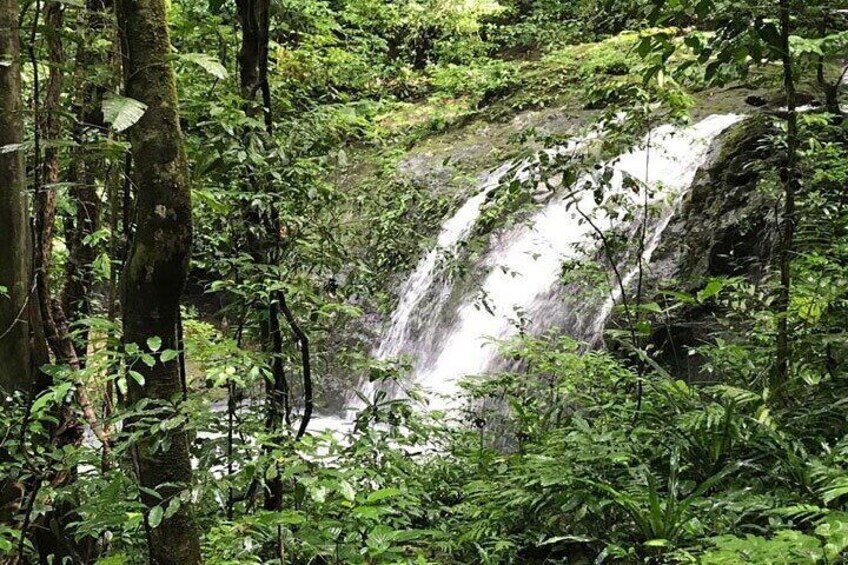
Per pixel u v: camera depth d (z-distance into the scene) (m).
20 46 2.63
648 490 2.91
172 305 1.99
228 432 2.47
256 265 2.75
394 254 3.94
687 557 2.32
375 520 2.41
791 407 3.38
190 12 3.73
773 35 3.23
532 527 3.10
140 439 2.03
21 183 2.66
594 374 4.42
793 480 2.89
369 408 2.66
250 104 2.90
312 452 2.21
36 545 2.67
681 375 5.44
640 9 3.62
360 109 3.88
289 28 4.36
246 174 2.86
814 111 5.55
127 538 2.62
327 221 3.27
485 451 4.17
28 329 2.66
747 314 4.34
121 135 2.77
